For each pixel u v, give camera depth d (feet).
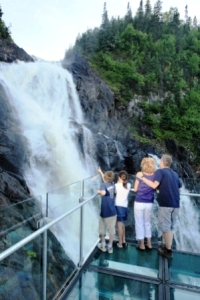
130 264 10.39
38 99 43.32
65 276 8.39
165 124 75.25
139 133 68.28
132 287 8.84
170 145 70.33
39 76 45.06
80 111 52.75
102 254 11.17
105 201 11.36
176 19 135.13
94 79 62.95
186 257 11.09
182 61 106.32
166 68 101.40
